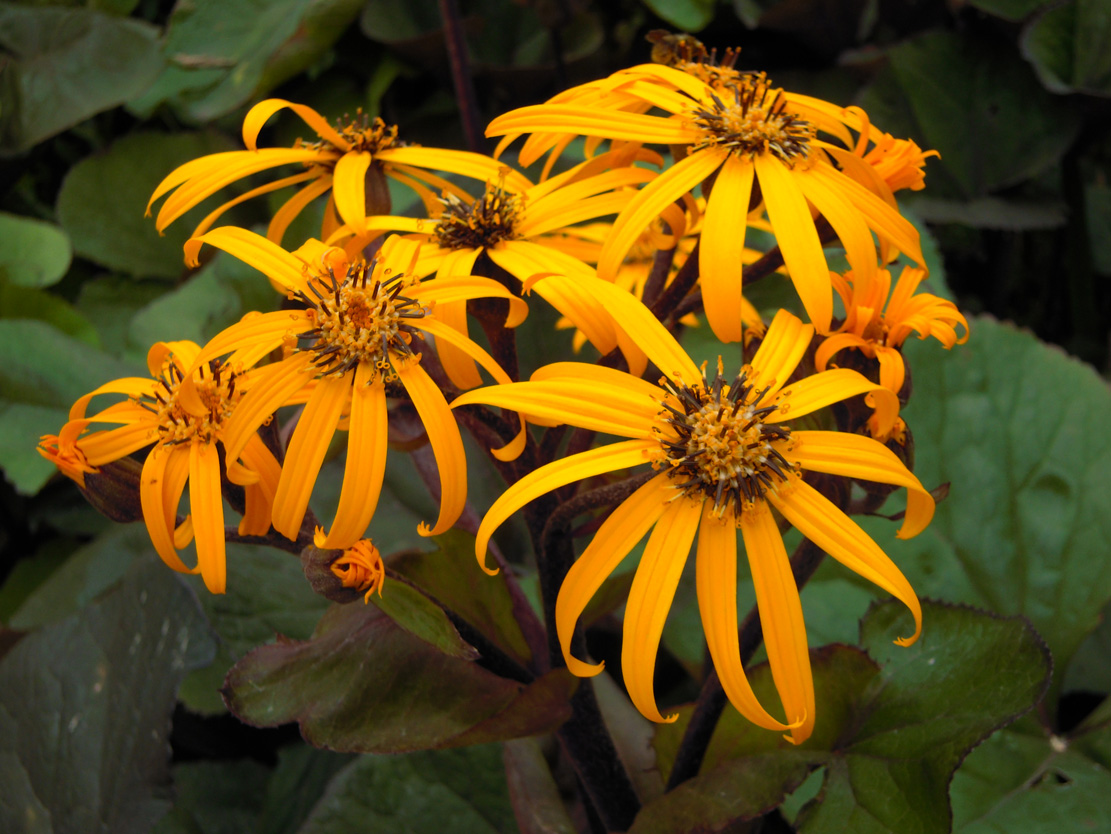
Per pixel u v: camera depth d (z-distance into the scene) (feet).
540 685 0.99
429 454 1.16
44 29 2.52
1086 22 2.22
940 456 1.62
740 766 1.05
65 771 1.33
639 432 0.85
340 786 1.44
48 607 1.75
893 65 2.34
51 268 2.29
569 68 2.46
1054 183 2.65
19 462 1.81
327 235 1.04
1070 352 2.42
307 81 2.57
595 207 0.94
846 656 1.05
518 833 1.41
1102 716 1.40
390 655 1.03
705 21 2.26
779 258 1.02
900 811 0.97
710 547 0.83
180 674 1.32
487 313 0.95
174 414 0.89
